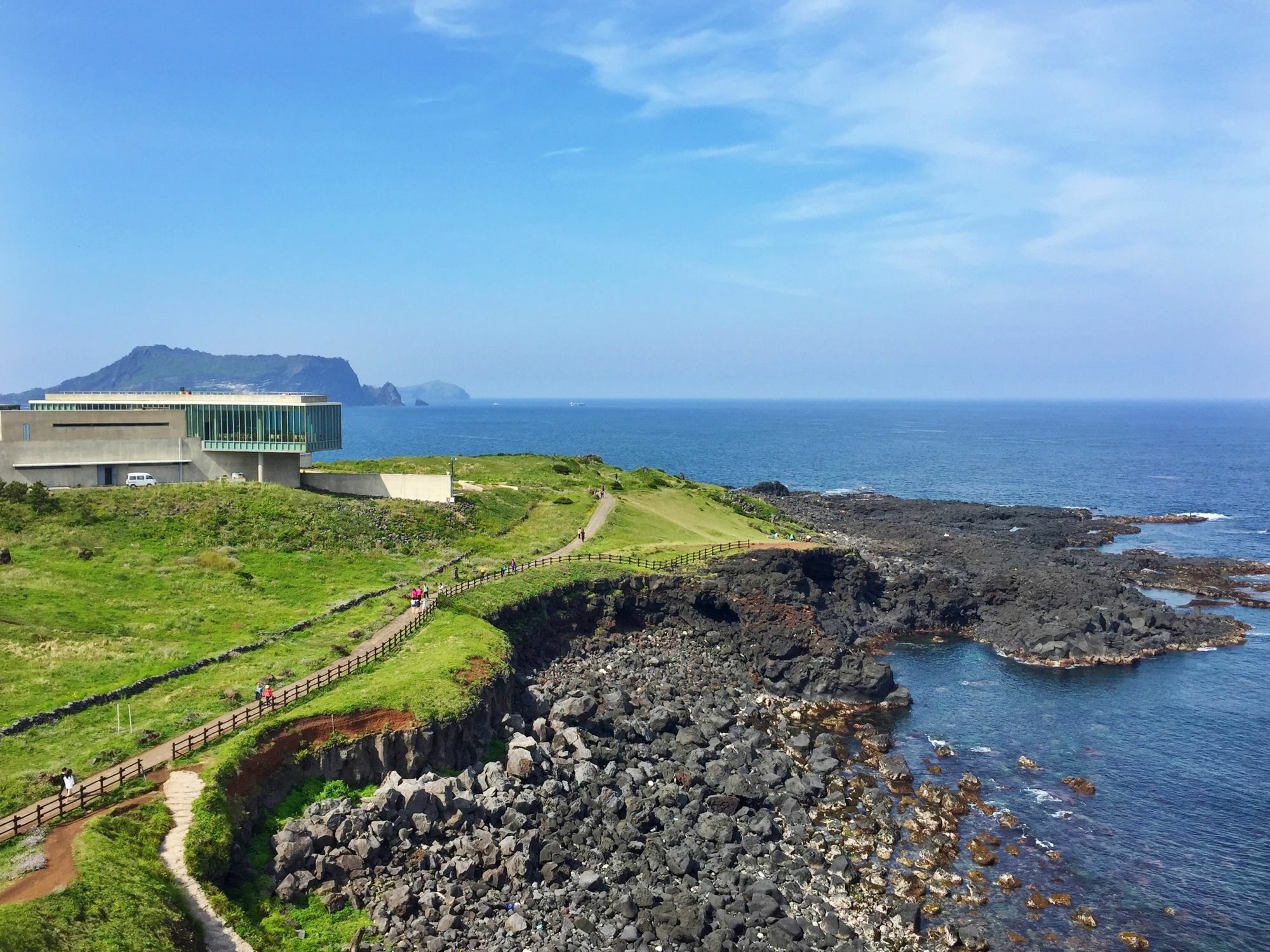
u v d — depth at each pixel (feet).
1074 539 515.50
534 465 492.13
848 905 158.61
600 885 152.05
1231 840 185.57
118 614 215.10
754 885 157.58
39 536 252.01
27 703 162.91
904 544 475.31
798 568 331.98
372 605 242.78
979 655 314.14
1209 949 150.71
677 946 140.05
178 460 323.37
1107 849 181.16
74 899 106.32
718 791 193.88
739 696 259.80
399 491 358.02
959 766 219.61
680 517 425.28
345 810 147.84
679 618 302.86
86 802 132.87
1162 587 407.23
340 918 132.98
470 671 197.98
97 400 343.05
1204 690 277.03
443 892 140.46
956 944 148.77
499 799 165.07
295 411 326.65
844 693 263.08
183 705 168.04
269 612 230.07
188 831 128.88
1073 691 276.00
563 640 272.31
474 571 288.30
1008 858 177.17
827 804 195.93
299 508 305.12
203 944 113.09
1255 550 501.97
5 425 293.84
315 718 163.43
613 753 200.13
